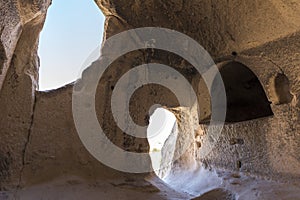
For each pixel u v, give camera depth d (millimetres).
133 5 2238
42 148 1976
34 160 1933
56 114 2072
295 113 1696
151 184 2148
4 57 1694
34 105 2033
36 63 2211
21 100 1976
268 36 1765
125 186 2027
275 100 1846
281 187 1660
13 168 1866
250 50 1938
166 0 2096
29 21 1893
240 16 1812
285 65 1725
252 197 1642
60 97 2113
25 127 1963
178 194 2080
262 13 1675
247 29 1837
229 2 1795
